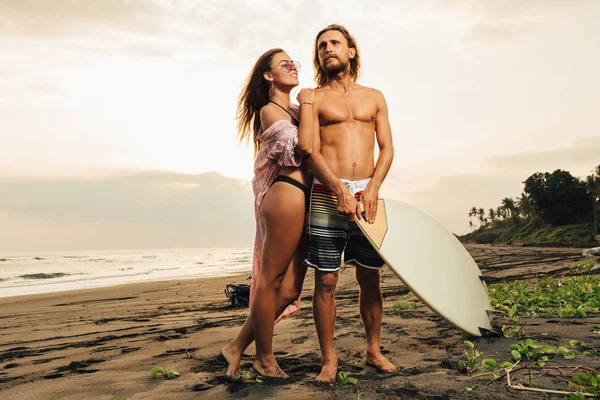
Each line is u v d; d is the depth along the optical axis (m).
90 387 2.55
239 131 2.97
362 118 2.70
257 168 2.63
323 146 2.69
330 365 2.47
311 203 2.56
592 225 79.50
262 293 2.49
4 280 21.09
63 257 56.97
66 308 9.77
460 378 2.30
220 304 8.55
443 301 2.80
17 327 6.61
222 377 2.57
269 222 2.49
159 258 53.66
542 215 93.44
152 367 2.99
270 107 2.64
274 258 2.48
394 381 2.32
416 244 2.82
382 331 3.83
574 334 3.21
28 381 2.82
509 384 2.10
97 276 23.00
